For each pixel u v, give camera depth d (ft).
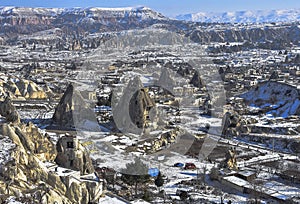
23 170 152.87
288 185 258.37
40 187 145.28
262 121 431.02
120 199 185.88
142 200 204.13
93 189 177.27
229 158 286.46
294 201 230.48
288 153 338.75
